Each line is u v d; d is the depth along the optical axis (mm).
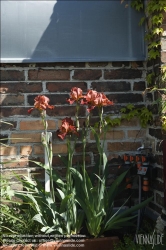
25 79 3572
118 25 3629
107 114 3635
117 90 3654
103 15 3615
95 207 3172
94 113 3621
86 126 3371
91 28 3602
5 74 3557
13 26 3523
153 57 3381
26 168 3559
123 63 3664
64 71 3607
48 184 3484
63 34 3572
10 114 3557
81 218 3244
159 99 3238
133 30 3645
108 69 3648
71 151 3230
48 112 3590
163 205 3289
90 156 3623
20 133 3561
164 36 3312
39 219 3041
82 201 3188
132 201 3646
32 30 3543
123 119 3646
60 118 3600
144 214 3605
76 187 3252
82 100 3121
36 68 3582
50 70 3598
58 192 3324
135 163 3477
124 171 3475
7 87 3557
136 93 3670
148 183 3428
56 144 3594
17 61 3508
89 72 3629
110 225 3189
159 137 3361
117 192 3406
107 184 3611
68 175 3184
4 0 3516
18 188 3533
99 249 3125
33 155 3570
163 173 3223
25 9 3537
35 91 3582
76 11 3590
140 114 3611
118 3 3633
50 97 3594
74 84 3615
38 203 3193
